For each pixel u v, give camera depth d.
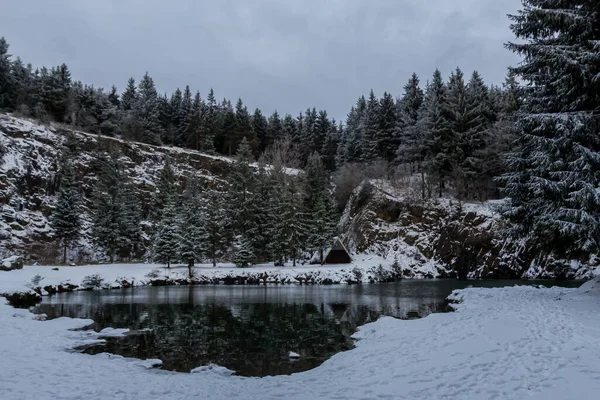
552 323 11.48
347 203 67.19
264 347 13.89
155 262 49.81
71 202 48.03
